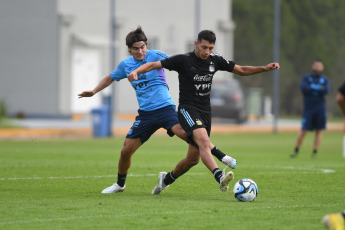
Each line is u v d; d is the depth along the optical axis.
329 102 173.75
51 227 24.50
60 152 66.88
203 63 31.78
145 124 33.38
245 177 42.19
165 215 27.00
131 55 34.56
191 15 142.38
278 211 28.12
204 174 44.12
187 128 31.56
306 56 181.12
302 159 60.62
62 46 122.94
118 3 132.25
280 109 177.75
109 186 37.50
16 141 87.81
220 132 115.88
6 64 125.31
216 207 29.14
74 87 127.75
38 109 124.00
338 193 34.44
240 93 128.75
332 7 185.75
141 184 38.66
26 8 123.94
